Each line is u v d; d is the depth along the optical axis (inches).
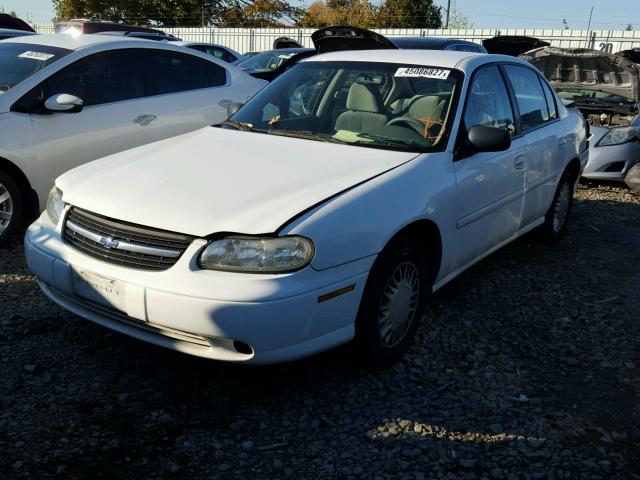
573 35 968.3
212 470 106.0
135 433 114.2
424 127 156.4
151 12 1508.4
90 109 214.5
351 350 134.0
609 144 317.1
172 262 116.2
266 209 118.8
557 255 225.5
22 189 203.3
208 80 253.4
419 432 118.6
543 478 108.0
